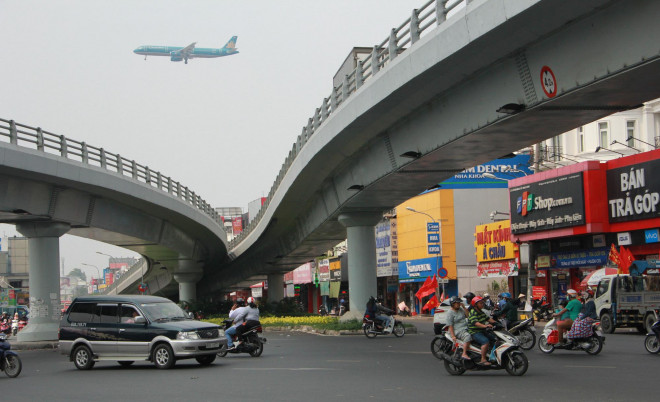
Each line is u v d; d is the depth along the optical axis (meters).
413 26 23.94
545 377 17.41
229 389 16.72
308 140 35.62
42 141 34.16
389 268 71.56
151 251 60.53
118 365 25.34
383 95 25.08
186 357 22.61
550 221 45.22
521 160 58.47
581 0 16.44
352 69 39.97
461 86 23.73
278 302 72.81
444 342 19.03
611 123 51.47
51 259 40.44
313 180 40.50
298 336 40.44
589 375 17.70
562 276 46.41
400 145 29.33
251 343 25.97
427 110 26.38
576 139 54.22
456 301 18.52
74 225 41.97
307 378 18.48
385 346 29.86
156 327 22.84
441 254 61.44
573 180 42.94
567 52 18.55
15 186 34.78
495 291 56.03
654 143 50.22
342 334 38.97
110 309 23.75
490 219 61.94
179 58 178.50
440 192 61.81
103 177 38.25
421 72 22.22
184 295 73.56
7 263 132.62
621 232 40.41
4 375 22.89
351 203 39.06
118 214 44.97
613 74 17.25
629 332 34.53
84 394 16.84
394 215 73.19
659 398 13.73
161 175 46.88
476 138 24.28
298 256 67.50
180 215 50.28
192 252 64.75
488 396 14.37
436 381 17.16
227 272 91.81
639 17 16.16
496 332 18.09
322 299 95.81
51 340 39.91
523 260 50.75
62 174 34.91
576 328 22.98
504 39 19.17
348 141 31.69
